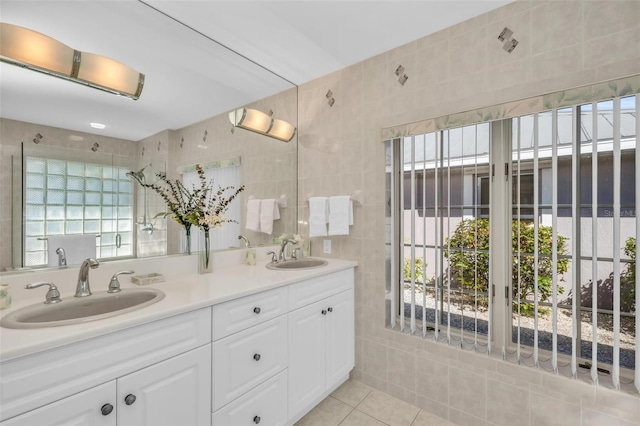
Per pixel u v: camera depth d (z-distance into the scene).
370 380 2.16
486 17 1.68
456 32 1.78
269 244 2.38
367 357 2.17
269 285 1.55
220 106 2.03
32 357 0.86
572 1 1.45
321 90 2.42
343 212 2.16
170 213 1.78
